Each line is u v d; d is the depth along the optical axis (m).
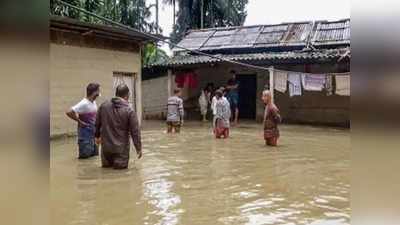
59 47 13.70
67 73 13.98
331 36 20.23
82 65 14.55
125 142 8.30
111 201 5.96
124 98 8.38
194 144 12.31
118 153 8.22
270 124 12.03
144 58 24.75
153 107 22.77
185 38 23.62
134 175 7.75
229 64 20.27
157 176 7.68
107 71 15.59
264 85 21.02
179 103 15.47
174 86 21.84
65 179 7.35
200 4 32.97
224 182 7.29
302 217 5.28
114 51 15.94
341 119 19.53
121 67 16.25
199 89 22.59
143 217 5.25
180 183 7.15
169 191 6.60
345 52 18.00
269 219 5.19
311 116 20.08
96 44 15.15
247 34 22.23
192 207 5.70
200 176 7.73
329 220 5.14
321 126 19.08
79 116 9.30
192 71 21.81
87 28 14.04
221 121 13.80
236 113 19.62
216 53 21.67
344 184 7.15
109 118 8.24
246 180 7.45
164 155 10.16
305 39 20.41
